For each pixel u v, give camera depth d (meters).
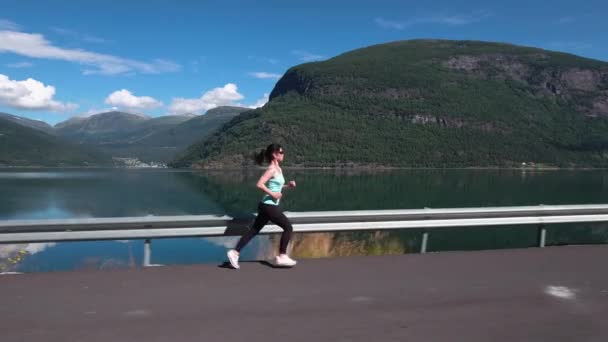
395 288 5.27
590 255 7.02
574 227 21.94
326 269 6.02
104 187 79.44
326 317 4.36
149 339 3.84
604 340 3.94
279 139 198.62
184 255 13.39
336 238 9.82
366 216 6.92
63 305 4.59
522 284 5.50
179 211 41.03
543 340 3.93
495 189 69.94
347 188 70.38
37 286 5.18
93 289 5.09
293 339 3.86
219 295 4.93
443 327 4.17
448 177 116.44
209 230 6.32
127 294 4.93
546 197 53.84
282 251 5.95
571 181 95.94
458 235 20.73
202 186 80.88
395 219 7.15
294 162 188.75
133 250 13.76
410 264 6.36
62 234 5.82
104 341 3.79
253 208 43.91
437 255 6.93
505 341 3.90
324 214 6.69
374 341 3.84
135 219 6.00
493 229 22.33
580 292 5.22
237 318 4.30
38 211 42.75
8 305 4.58
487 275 5.85
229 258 5.89
